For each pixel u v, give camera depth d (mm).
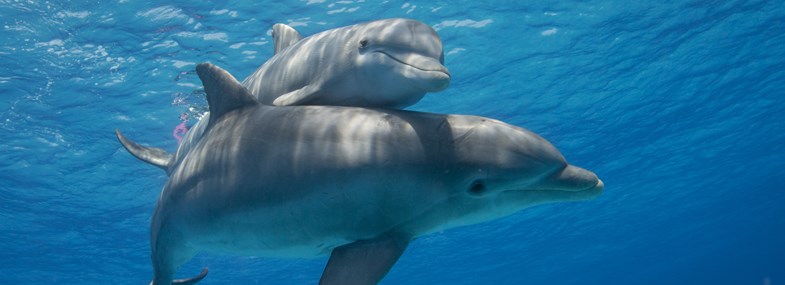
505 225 26281
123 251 21016
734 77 16953
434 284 38062
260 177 3344
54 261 21234
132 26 9297
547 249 35188
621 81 14938
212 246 3748
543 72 13344
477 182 3283
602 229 33125
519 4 10789
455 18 10711
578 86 14508
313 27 10039
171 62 10211
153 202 16641
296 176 3250
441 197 3289
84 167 13969
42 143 12633
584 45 12703
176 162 4527
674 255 55625
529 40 11969
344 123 3375
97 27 9180
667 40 13602
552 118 15984
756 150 25531
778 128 23172
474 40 11500
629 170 23000
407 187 3229
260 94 4230
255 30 9898
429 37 3574
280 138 3402
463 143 3316
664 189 27875
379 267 3025
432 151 3279
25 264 21234
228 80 3717
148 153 5125
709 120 19922
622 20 12203
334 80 3715
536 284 50219
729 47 14914
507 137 3369
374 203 3209
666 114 18203
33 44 9352
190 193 3688
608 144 19312
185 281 4781
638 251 45938
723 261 75250
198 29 9633
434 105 13508
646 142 20234
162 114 11641
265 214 3334
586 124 17062
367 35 3643
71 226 17812
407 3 10016
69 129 12109
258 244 3494
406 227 3312
